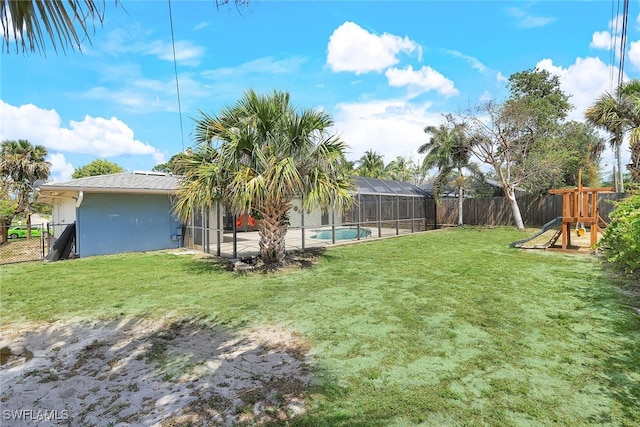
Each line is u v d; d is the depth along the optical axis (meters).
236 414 2.44
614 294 5.21
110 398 2.68
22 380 2.98
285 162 6.29
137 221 11.34
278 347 3.56
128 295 5.55
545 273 6.79
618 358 3.19
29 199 22.42
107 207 10.83
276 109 6.86
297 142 6.96
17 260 10.06
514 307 4.70
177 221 12.14
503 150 16.58
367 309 4.70
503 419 2.34
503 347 3.46
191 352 3.48
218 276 6.88
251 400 2.60
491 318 4.29
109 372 3.10
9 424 2.38
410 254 9.37
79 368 3.19
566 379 2.83
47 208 29.16
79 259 9.30
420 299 5.13
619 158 15.89
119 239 11.00
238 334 3.93
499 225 18.42
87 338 3.89
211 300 5.21
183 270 7.54
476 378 2.87
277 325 4.17
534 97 21.69
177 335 3.93
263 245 7.64
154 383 2.89
